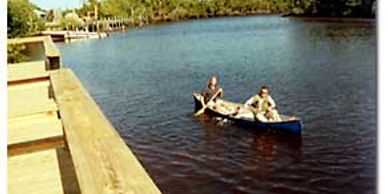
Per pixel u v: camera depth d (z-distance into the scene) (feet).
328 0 265.75
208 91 64.28
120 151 5.49
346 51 126.93
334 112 64.03
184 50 159.74
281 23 260.83
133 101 79.30
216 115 60.95
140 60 139.64
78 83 11.03
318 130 55.26
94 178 4.61
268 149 48.60
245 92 83.05
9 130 10.80
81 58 153.89
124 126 62.34
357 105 66.90
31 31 109.09
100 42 217.77
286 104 71.20
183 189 39.01
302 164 44.11
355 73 93.66
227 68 113.09
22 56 33.63
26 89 15.70
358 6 244.01
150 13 374.63
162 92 86.12
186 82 96.12
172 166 44.75
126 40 220.64
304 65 109.29
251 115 56.18
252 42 171.12
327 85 83.66
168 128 59.47
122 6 357.41
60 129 10.48
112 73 115.34
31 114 12.02
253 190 38.58
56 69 15.89
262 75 99.25
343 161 44.14
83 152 5.54
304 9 300.40
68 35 241.96
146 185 4.31
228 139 52.70
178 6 390.63
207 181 40.52
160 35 237.66
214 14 399.03
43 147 10.07
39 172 10.60
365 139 50.52
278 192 38.01
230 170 43.19
